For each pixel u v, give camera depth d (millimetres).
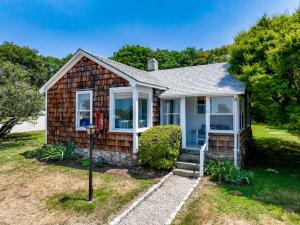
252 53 10602
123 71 9266
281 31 9539
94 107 10188
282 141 16219
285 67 8133
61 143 11305
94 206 5551
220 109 10219
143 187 6758
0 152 12094
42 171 8695
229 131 9094
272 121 9398
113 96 9758
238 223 4699
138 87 9195
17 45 40688
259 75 8875
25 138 17266
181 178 7816
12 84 15281
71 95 10984
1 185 7258
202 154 7984
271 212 5230
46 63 46062
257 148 14008
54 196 6273
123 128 9586
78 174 8234
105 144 9836
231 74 11438
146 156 8312
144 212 5254
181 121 10000
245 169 9391
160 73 14406
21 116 15219
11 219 5059
